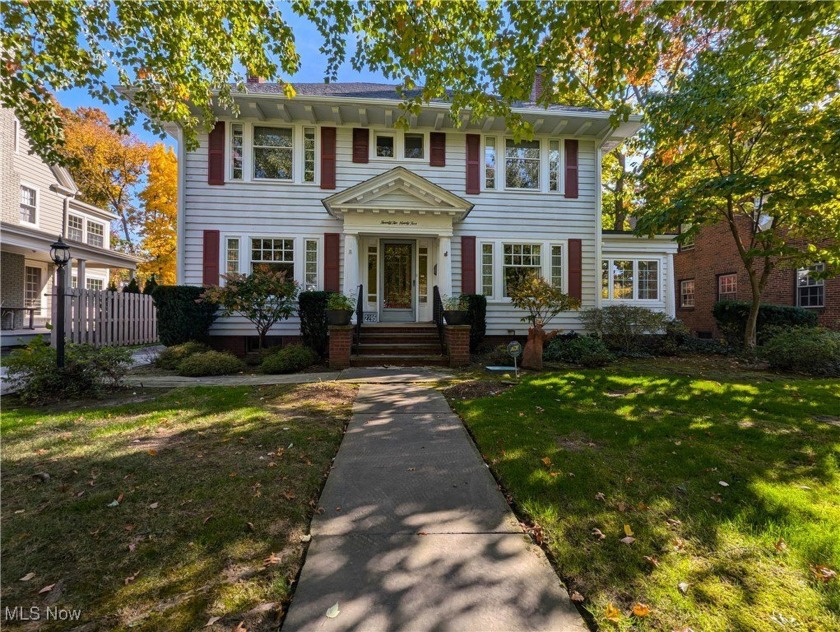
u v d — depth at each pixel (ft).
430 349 29.99
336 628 5.56
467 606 6.01
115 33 17.76
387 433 13.69
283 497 9.15
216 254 33.14
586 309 36.63
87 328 31.40
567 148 37.47
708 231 53.67
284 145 34.40
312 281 34.55
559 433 13.43
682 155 34.22
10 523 8.01
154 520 8.19
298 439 12.74
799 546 7.46
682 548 7.40
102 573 6.68
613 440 12.81
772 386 20.80
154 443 12.35
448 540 7.69
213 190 33.24
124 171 92.53
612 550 7.36
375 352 29.78
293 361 25.94
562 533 7.88
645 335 35.83
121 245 96.43
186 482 9.80
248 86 35.06
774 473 10.52
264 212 33.81
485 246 36.78
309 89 36.78
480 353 33.60
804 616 5.86
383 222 32.83
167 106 20.20
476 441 12.96
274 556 7.14
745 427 14.16
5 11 15.72
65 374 17.87
